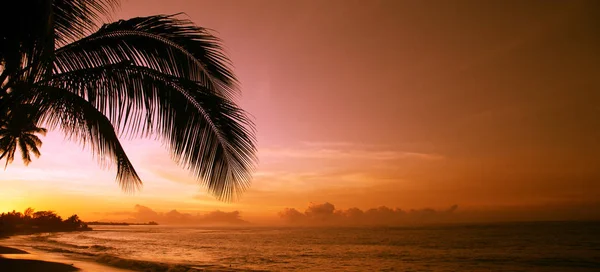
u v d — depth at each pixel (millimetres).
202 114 4246
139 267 15789
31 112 3742
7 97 3512
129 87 4039
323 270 20656
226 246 40469
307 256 29109
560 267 22375
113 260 17500
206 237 67375
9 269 13461
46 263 15344
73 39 3836
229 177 4383
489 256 28781
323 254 31016
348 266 22844
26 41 3270
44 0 2959
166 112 4129
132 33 4176
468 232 73500
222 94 4508
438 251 33969
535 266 22953
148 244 42500
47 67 3672
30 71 3438
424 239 53188
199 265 20375
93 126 4176
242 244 44906
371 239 55875
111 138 4305
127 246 37562
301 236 70812
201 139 4262
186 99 4203
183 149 4227
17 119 3756
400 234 72562
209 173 4324
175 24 4254
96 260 17766
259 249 36188
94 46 4094
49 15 2926
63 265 14828
